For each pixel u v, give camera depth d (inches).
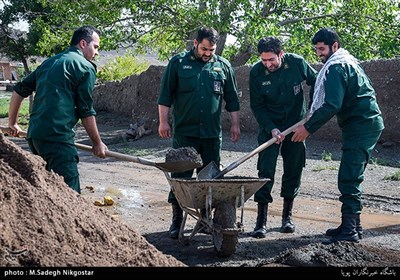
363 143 250.4
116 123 884.6
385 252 236.7
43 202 180.9
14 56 1411.2
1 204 172.7
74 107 230.5
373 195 383.9
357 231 266.1
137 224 307.4
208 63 272.2
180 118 273.0
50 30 962.1
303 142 281.1
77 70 228.8
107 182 443.2
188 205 241.3
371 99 254.8
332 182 426.3
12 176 183.3
